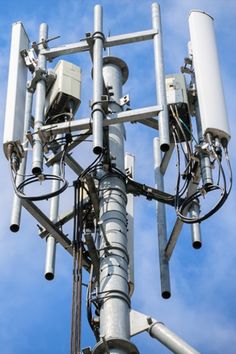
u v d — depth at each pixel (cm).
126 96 985
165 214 1000
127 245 949
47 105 999
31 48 1019
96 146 877
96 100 916
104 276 843
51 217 1020
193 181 928
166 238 977
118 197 904
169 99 971
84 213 959
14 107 953
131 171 1069
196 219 884
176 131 964
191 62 1004
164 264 953
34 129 945
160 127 900
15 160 923
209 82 941
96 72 952
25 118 987
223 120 913
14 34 1032
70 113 982
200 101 930
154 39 998
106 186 912
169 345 820
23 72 1002
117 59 1035
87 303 861
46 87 1005
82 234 919
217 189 891
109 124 912
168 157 1017
